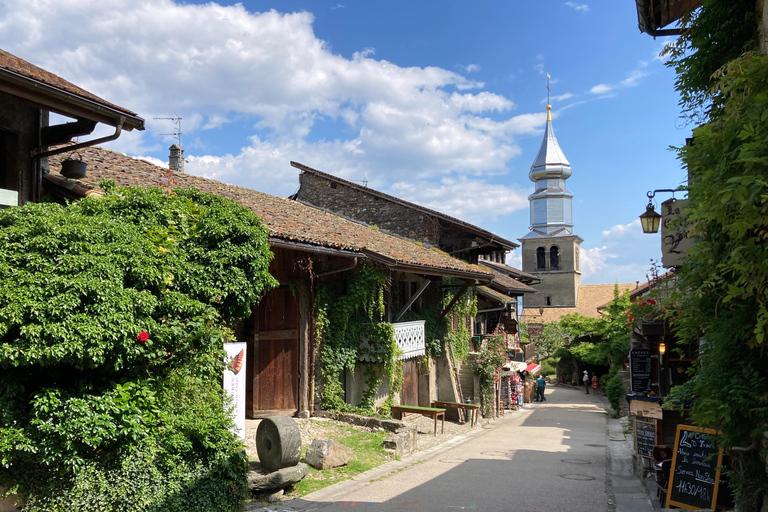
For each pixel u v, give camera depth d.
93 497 6.22
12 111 8.63
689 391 7.11
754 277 4.96
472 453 13.35
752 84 5.16
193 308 7.49
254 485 8.18
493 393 21.38
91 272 6.20
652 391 15.61
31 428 5.90
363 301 14.13
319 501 8.40
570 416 23.64
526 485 9.94
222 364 8.47
